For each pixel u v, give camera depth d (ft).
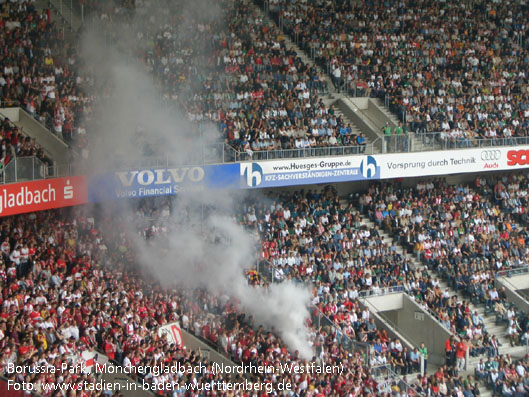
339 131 156.97
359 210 158.71
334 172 146.51
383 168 151.53
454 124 168.66
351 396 108.47
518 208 170.30
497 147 163.02
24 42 137.80
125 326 102.78
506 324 144.05
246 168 136.98
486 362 128.47
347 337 120.98
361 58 176.04
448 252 154.71
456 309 140.05
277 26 180.14
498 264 154.61
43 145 126.00
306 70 167.12
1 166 103.19
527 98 181.06
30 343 88.84
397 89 170.60
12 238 110.01
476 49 190.08
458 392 121.08
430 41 187.73
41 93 132.77
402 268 145.79
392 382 116.47
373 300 138.82
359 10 188.34
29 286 103.19
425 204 161.79
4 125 118.01
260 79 160.25
